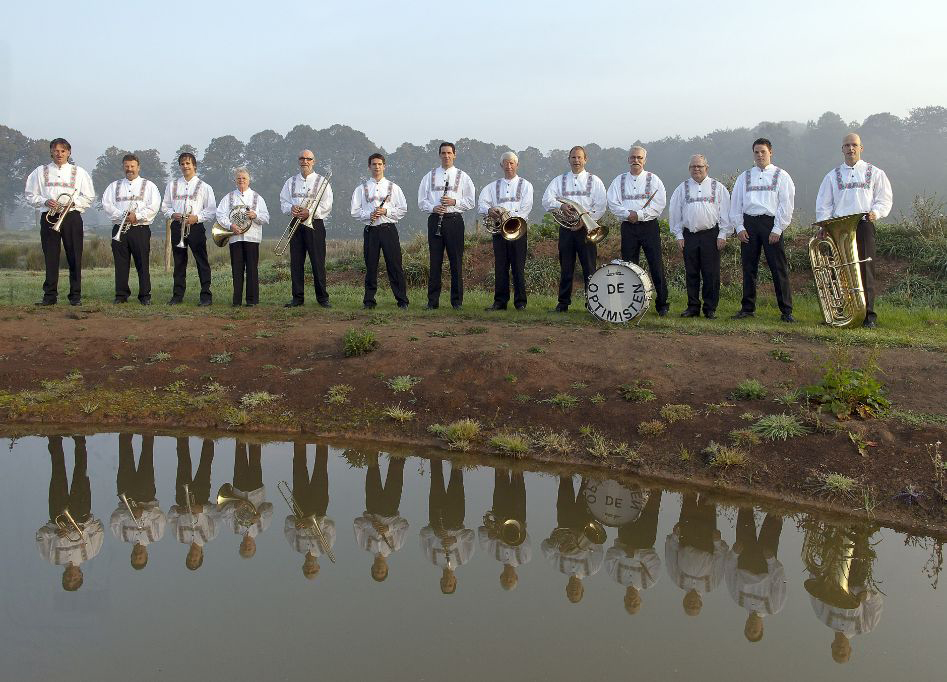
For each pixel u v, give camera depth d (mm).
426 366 7512
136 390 7543
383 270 13750
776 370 6781
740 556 4844
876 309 9734
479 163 124188
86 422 7117
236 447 6625
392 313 9703
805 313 9523
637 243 9273
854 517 5164
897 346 7332
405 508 5547
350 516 5414
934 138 111125
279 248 10328
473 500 5637
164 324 8984
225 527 5195
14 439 6750
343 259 14859
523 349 7668
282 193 10445
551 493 5723
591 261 9414
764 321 8867
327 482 5961
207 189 10656
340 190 110688
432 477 6031
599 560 4789
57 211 10039
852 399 5941
